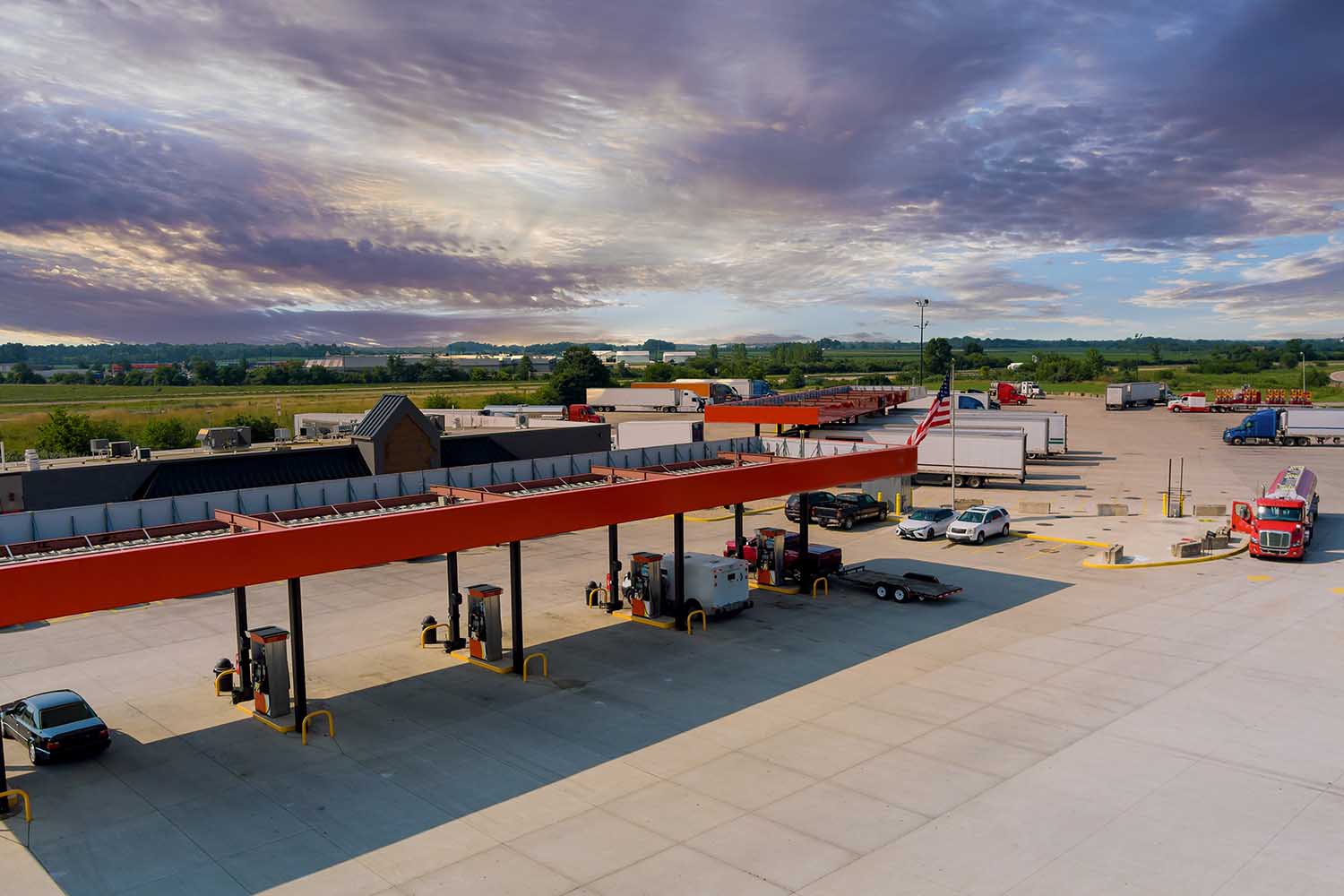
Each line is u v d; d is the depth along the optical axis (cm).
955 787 1795
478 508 2262
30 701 2023
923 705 2231
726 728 2112
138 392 18912
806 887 1445
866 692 2331
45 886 1491
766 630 2886
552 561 3947
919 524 4247
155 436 7975
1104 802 1725
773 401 8888
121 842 1638
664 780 1848
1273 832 1609
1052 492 5541
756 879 1470
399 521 2119
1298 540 3644
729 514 5103
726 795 1778
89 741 1984
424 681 2469
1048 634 2788
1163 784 1797
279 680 2202
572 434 5697
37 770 1950
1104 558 3747
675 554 2895
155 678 2522
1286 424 7650
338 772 1919
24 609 1585
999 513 4294
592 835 1631
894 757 1938
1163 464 6675
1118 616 2964
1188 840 1582
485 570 3784
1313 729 2053
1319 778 1820
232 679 2420
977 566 3712
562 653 2688
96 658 2700
